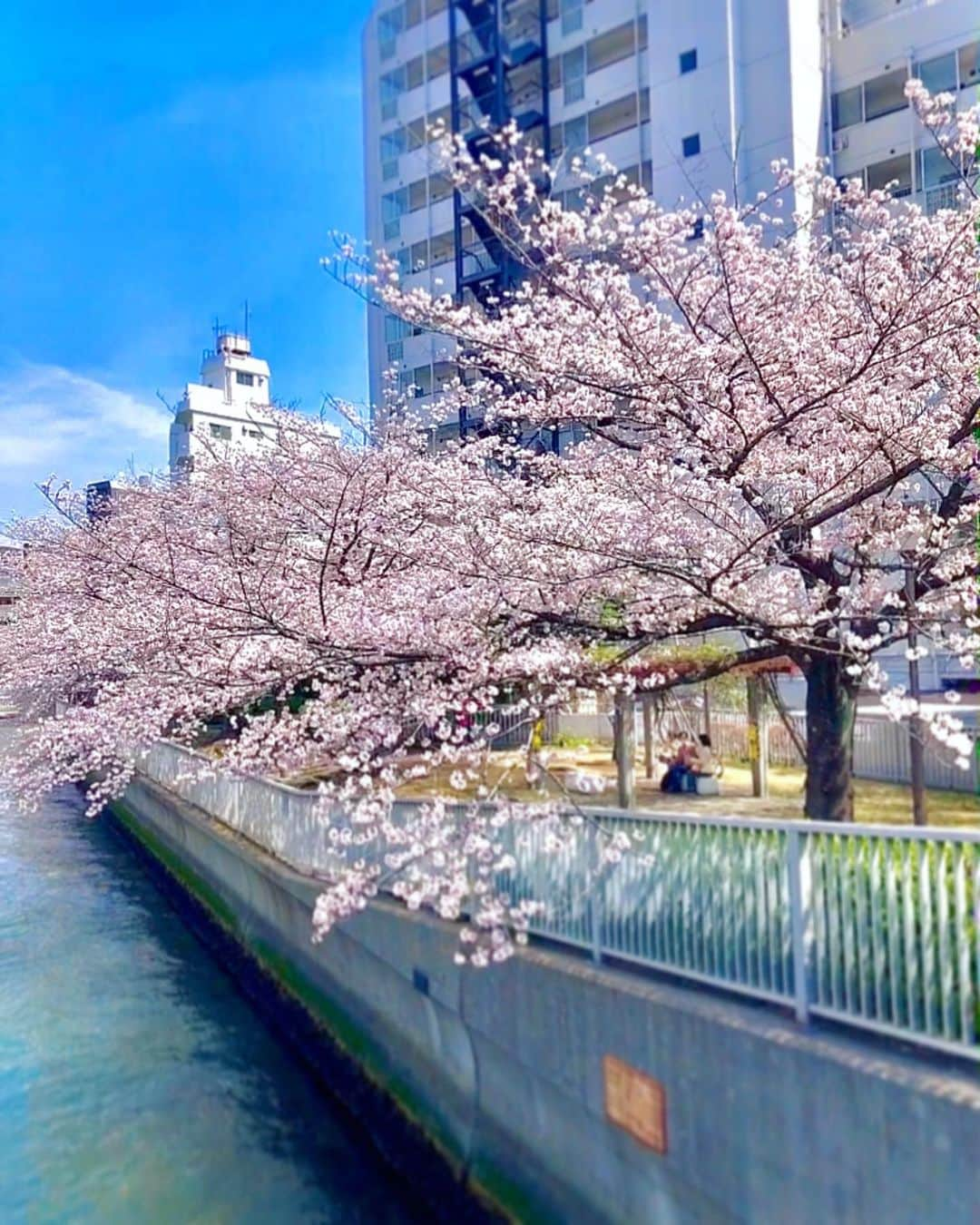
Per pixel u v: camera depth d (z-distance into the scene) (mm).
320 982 8883
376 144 28438
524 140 21281
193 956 12086
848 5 21844
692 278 7867
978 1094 3428
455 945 6387
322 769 11516
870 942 4078
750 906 4602
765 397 7469
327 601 9031
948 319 7355
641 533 7594
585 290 7977
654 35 22156
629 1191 4914
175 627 9867
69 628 14539
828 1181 3840
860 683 7699
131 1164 7012
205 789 13883
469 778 7266
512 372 8688
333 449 11180
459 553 8023
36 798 14617
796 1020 4301
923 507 8469
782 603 7801
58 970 11508
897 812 9445
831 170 20984
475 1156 6172
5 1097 8086
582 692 7242
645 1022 4770
